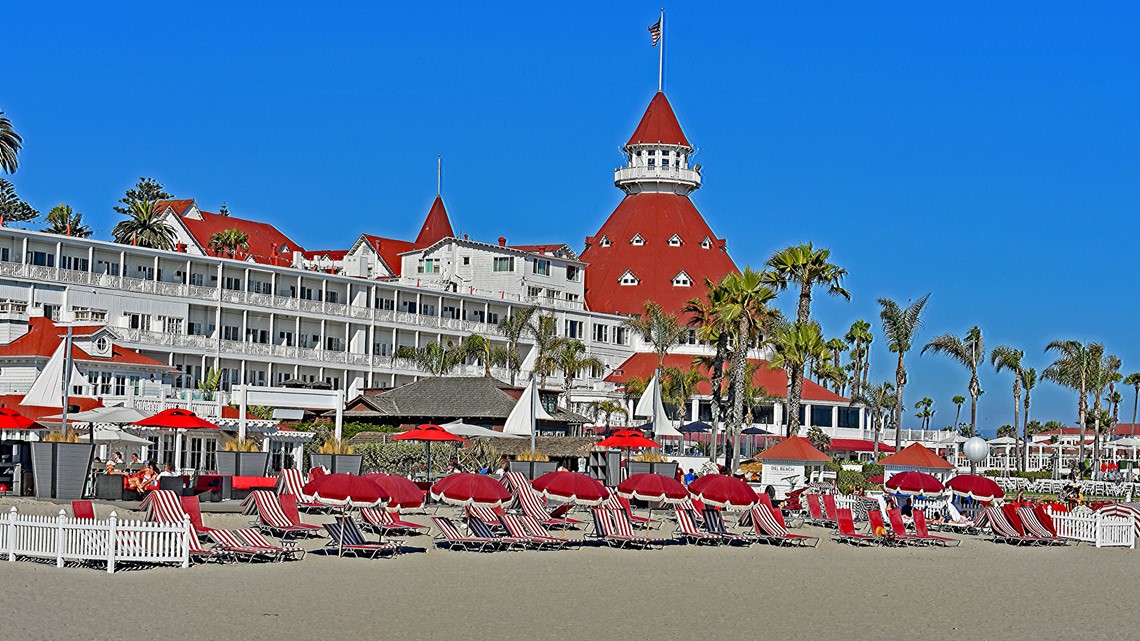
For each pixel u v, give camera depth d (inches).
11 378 2962.6
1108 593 1208.2
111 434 2004.2
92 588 1010.1
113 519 1104.8
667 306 5575.8
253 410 2984.7
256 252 5182.1
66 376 1823.3
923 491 1859.0
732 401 3189.0
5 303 3314.5
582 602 1058.1
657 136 6023.6
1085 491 3533.5
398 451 2508.6
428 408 3085.6
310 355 4114.2
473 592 1092.5
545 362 4318.4
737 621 988.6
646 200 5949.8
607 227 5984.3
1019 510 1781.5
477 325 4702.3
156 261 3858.3
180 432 2206.0
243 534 1254.9
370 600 1023.6
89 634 832.9
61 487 1652.3
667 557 1429.6
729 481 1614.2
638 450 3120.1
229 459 1932.8
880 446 4340.6
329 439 2305.6
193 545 1189.7
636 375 5191.9
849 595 1152.8
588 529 1697.8
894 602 1114.7
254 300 4033.0
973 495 1882.4
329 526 1358.3
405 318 4461.1
